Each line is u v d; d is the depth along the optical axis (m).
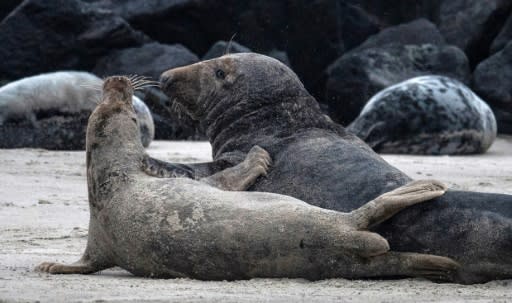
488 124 45.31
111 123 15.68
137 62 58.88
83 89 42.56
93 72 59.62
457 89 45.22
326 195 16.33
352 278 14.04
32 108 41.47
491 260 13.95
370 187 15.90
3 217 22.03
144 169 15.64
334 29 62.81
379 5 66.56
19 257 17.11
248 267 14.18
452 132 44.22
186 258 14.41
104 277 15.09
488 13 62.25
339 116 59.94
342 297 12.61
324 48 62.97
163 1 61.91
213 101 19.19
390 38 62.88
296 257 13.94
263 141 18.25
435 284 13.90
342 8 65.69
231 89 19.02
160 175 15.95
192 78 19.34
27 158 35.53
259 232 14.01
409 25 63.38
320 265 13.95
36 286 13.63
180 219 14.45
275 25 62.50
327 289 13.30
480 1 62.88
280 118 18.58
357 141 18.22
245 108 18.80
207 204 14.48
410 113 44.31
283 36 62.66
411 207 14.41
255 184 17.27
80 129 42.38
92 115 15.77
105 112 15.74
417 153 44.56
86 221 21.83
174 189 14.84
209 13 61.91
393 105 44.66
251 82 18.89
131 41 60.53
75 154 38.38
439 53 59.62
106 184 15.35
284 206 14.16
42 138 41.69
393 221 14.41
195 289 13.41
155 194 14.87
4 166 32.00
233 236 14.09
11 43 59.66
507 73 57.12
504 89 56.66
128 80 16.27
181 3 61.47
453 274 14.11
